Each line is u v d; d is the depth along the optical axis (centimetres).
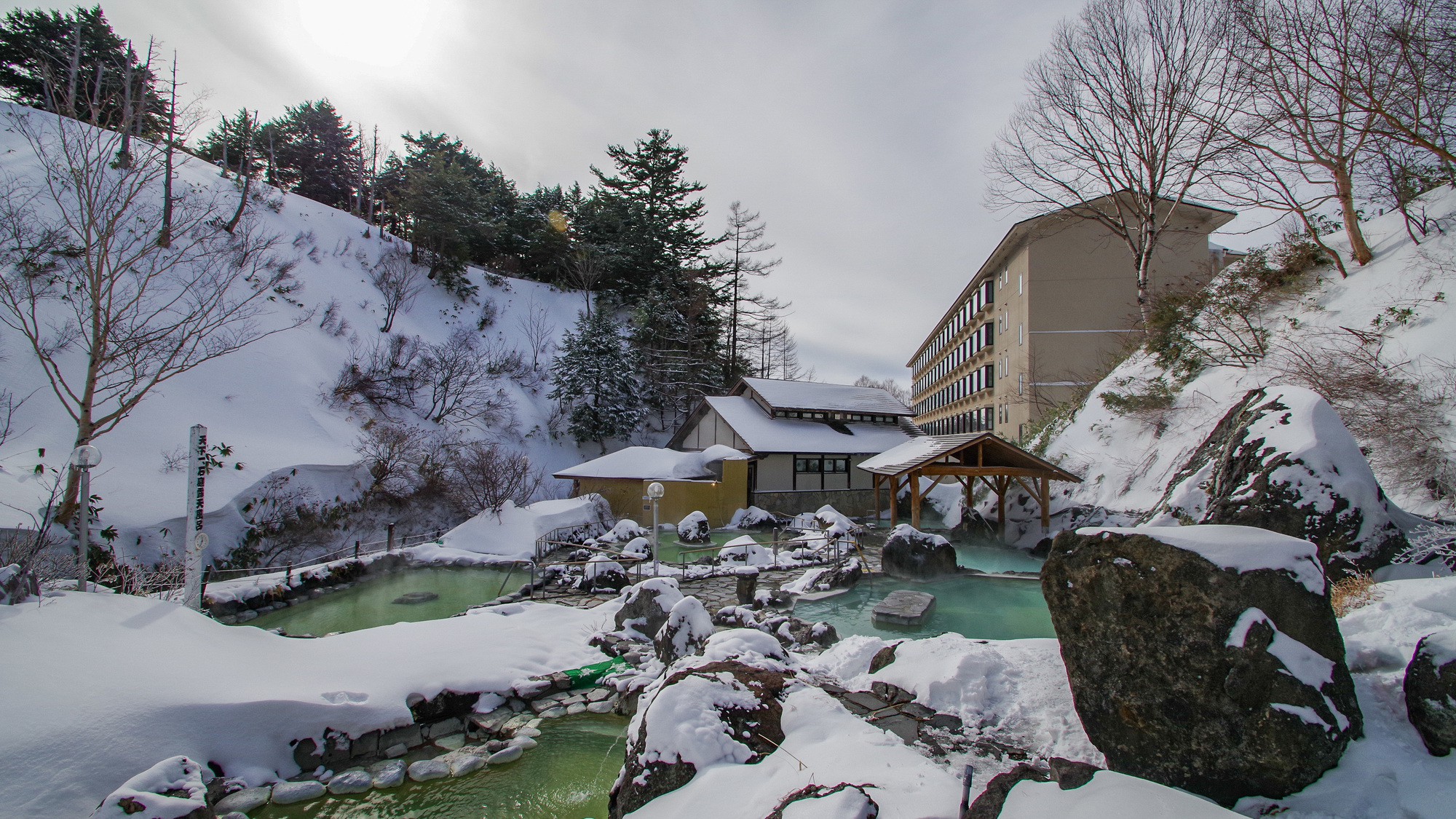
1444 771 357
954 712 564
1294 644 374
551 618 1088
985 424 3750
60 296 2036
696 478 2616
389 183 5100
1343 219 1625
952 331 4794
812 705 525
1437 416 1008
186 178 3200
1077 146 2122
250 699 619
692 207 4897
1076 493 1869
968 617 1129
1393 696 423
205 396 2105
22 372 1756
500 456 2633
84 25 3241
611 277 4841
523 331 4172
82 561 905
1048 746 496
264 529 1720
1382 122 1381
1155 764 402
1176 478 1205
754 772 441
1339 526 769
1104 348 2867
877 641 769
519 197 5462
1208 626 390
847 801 352
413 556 1712
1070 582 464
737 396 3422
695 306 4347
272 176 3938
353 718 666
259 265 2911
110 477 1564
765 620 1038
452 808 575
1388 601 565
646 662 871
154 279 2369
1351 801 337
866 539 2078
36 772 464
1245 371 1540
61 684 544
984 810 348
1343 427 850
